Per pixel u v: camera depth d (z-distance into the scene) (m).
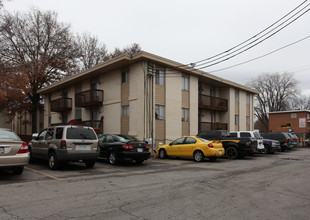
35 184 6.92
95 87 22.31
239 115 28.56
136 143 11.35
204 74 22.42
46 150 9.97
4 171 9.12
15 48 26.02
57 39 28.38
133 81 18.31
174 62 19.03
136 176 8.48
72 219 4.20
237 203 5.30
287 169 10.60
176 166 11.33
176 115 19.81
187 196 5.84
